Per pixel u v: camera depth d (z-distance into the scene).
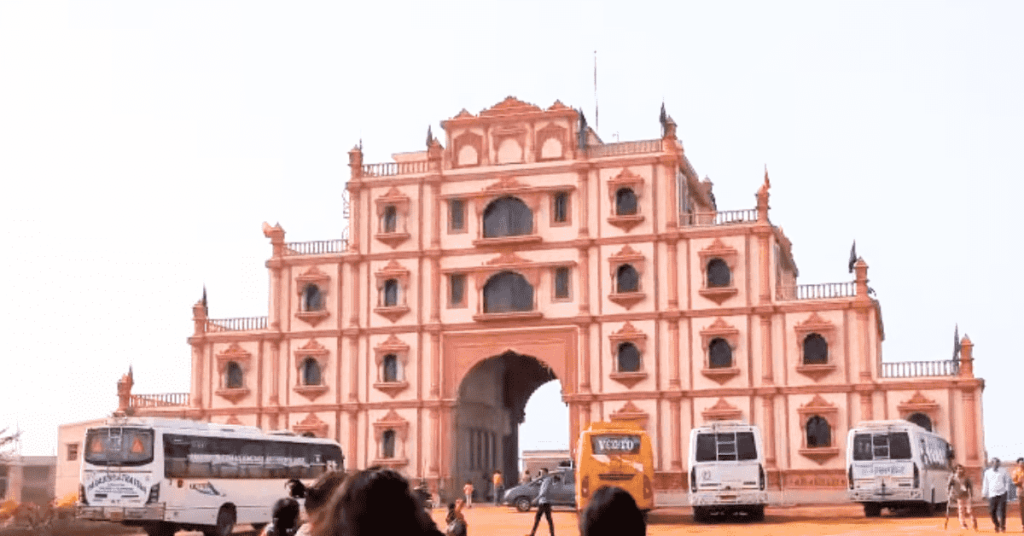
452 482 60.88
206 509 37.72
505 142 63.09
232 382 64.81
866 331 57.59
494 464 69.31
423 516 4.86
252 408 63.94
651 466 39.66
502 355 67.38
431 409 61.69
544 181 62.19
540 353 61.28
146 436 36.41
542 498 32.88
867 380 57.12
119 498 36.09
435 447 61.28
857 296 57.88
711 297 59.41
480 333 62.00
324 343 63.84
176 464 36.91
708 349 59.19
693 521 43.41
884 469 41.41
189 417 64.62
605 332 60.53
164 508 36.22
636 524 5.59
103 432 36.66
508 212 62.81
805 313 58.34
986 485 33.88
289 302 64.62
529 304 62.09
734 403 58.41
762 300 58.91
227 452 39.00
